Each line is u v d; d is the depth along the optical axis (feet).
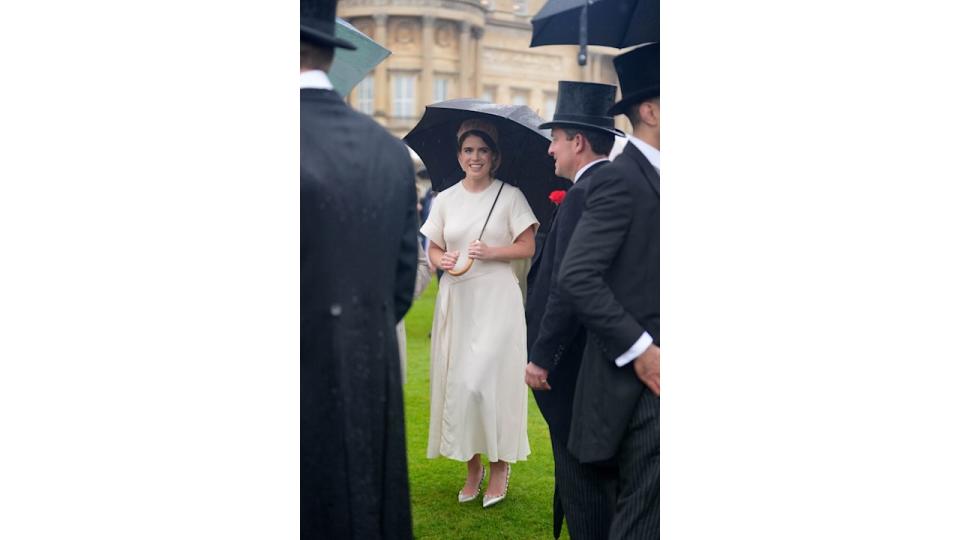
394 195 9.79
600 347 10.37
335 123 9.78
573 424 10.73
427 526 12.81
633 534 10.49
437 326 13.84
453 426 13.43
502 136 13.60
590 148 11.60
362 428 9.80
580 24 11.79
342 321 9.67
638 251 10.25
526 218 13.43
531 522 12.97
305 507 9.93
